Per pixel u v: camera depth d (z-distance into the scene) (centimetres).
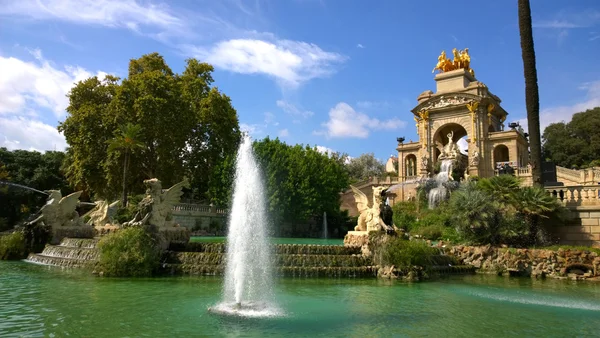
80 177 5278
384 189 2502
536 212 2645
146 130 4878
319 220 6209
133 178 5331
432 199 5547
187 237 2542
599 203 2720
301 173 5731
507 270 2438
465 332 1205
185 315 1320
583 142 8494
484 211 2661
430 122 7756
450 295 1766
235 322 1249
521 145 7444
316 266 2198
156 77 5047
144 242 2159
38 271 2216
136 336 1092
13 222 6050
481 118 7294
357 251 2408
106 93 5481
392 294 1761
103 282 1889
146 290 1719
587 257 2352
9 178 6041
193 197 6425
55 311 1347
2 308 1381
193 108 5691
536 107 2972
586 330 1240
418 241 2370
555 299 1716
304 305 1507
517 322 1330
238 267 1859
